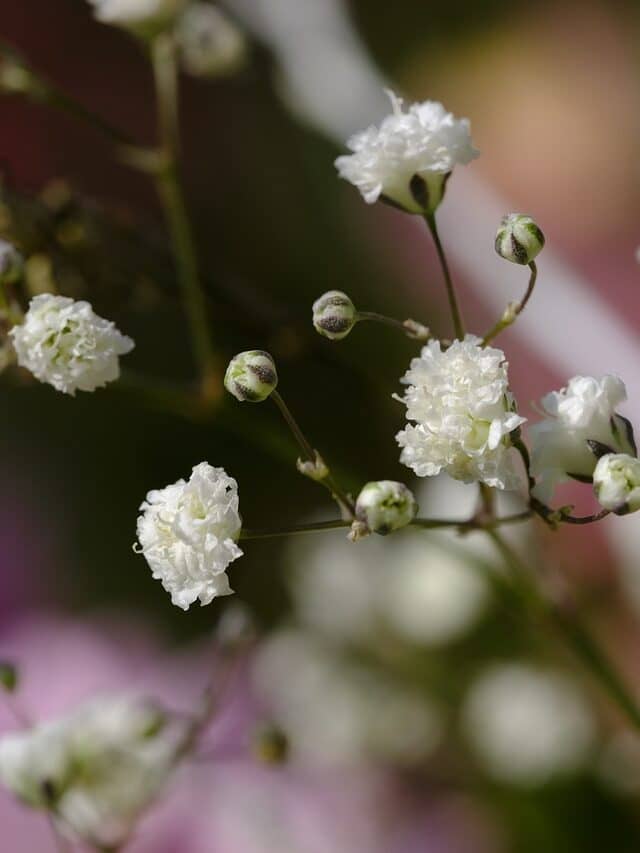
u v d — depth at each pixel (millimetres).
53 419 439
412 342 415
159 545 218
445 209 340
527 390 379
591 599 320
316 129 356
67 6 490
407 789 307
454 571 309
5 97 473
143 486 434
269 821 303
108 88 487
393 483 220
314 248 457
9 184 266
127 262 274
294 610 346
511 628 309
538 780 301
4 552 419
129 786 260
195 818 305
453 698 309
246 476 425
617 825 298
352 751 309
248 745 309
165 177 271
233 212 470
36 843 307
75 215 265
